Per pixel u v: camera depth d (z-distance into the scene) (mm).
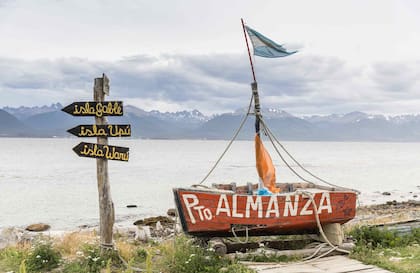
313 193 11805
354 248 11734
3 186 52438
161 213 33969
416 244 12594
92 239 13828
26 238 15852
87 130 11039
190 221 11148
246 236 11570
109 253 11156
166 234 21297
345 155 177875
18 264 10789
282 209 11578
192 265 10312
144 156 151375
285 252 11547
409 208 33062
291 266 10492
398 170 86062
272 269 10211
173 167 90938
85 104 10984
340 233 12141
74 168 84750
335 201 11992
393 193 48281
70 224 29344
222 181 60688
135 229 17469
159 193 47000
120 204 38969
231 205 11289
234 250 11977
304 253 11578
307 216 11773
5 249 12797
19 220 31062
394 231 13250
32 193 46219
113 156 11133
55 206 37656
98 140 11195
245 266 10352
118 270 10445
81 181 59062
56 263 10977
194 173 74500
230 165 99500
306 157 150500
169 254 11289
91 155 11109
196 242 12055
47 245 11531
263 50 13430
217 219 11234
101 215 11289
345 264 10602
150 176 68375
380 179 65875
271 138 13477
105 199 11266
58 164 98062
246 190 14945
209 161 118375
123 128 11031
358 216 26641
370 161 124562
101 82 11039
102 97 11055
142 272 10305
